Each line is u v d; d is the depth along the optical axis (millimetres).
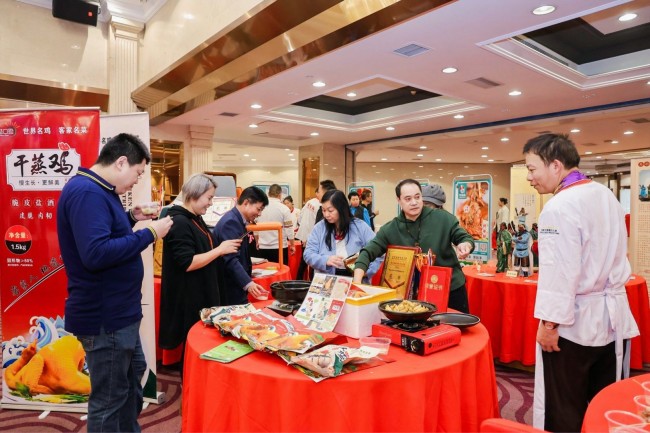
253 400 1228
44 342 2520
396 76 5027
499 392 2879
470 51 4188
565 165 1583
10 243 2475
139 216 1896
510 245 3564
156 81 5754
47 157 2426
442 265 2223
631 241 4320
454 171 15047
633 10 4324
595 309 1492
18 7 6004
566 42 5047
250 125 8117
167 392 2852
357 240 2584
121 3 6398
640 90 5570
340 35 3508
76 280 1594
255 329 1491
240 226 2584
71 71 6391
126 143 1636
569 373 1511
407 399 1194
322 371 1164
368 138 9695
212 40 4539
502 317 3225
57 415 2512
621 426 844
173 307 2166
